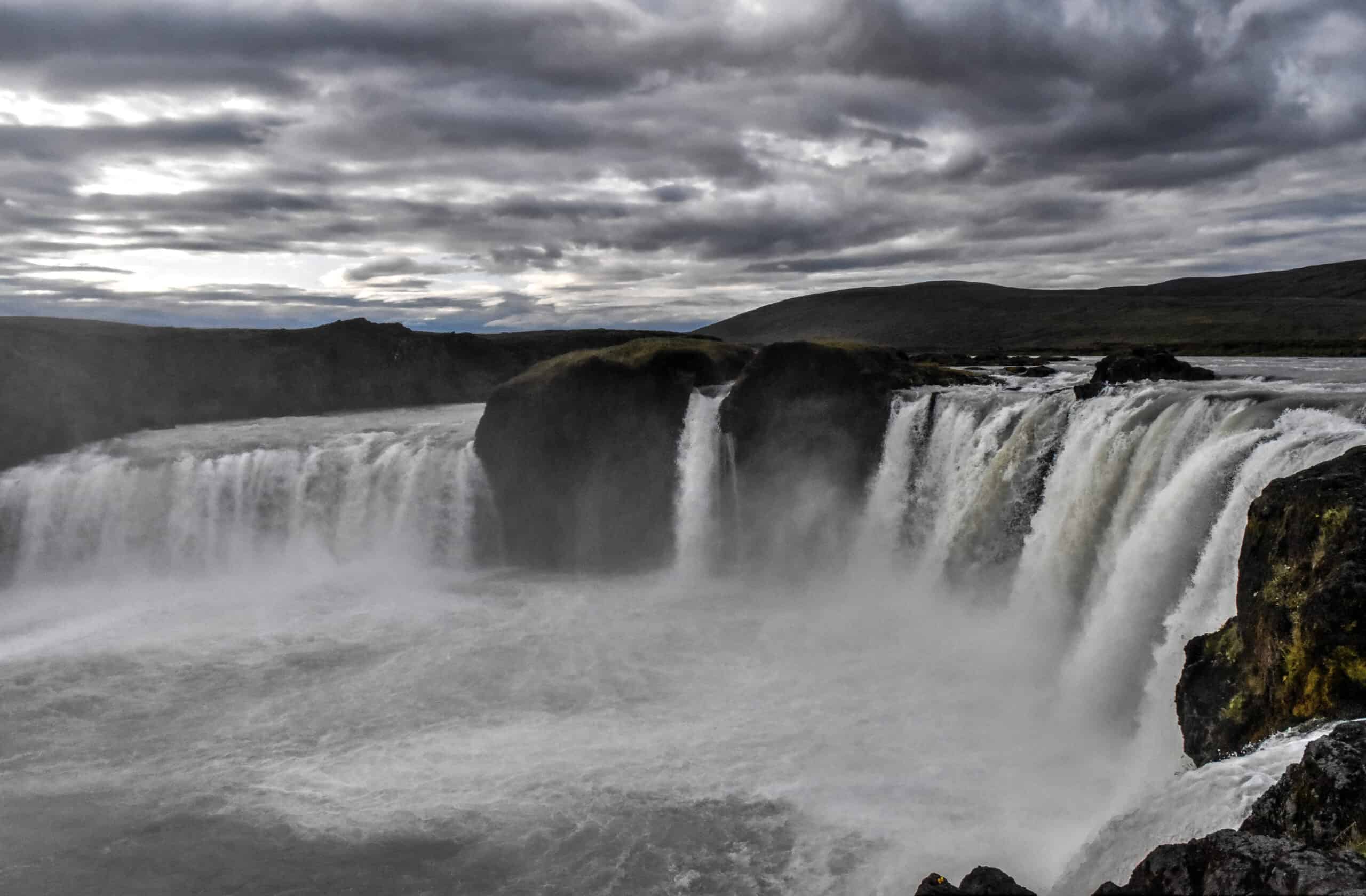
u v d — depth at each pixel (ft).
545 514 139.33
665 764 67.56
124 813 62.44
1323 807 29.96
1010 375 162.61
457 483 140.46
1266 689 44.39
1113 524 80.59
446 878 54.24
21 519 134.31
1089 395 99.19
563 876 53.93
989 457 106.52
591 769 66.85
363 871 55.01
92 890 53.83
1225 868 28.12
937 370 143.95
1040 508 94.32
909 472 120.26
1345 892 25.00
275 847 57.77
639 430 138.92
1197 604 61.36
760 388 133.08
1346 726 32.78
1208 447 70.18
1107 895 30.50
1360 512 42.70
